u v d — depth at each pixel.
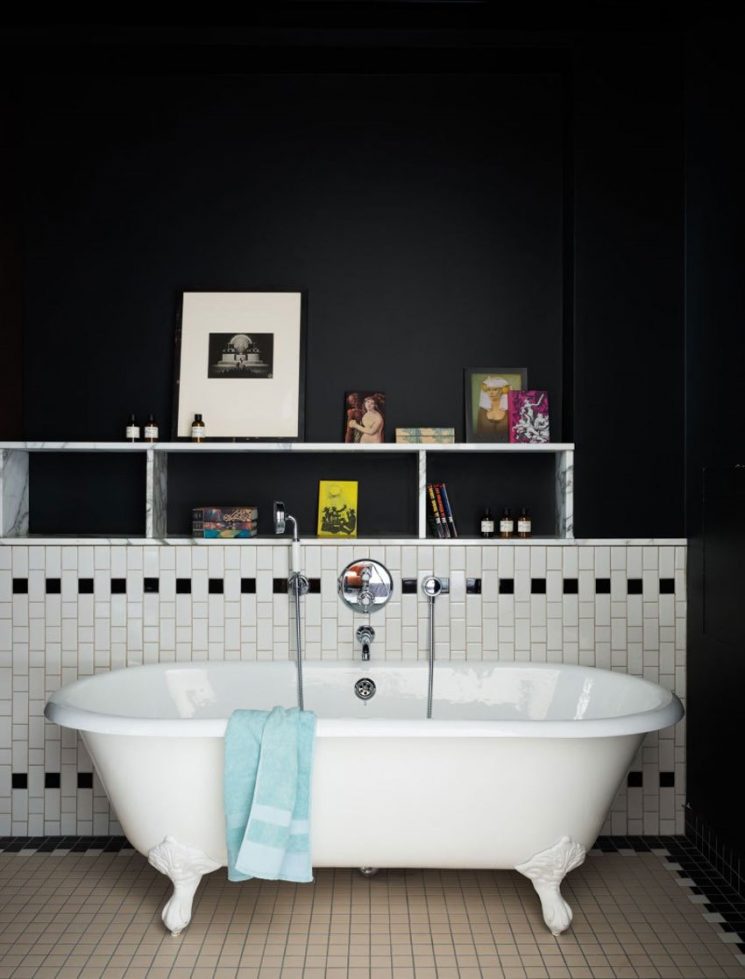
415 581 3.46
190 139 3.70
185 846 2.67
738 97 3.01
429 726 2.58
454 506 3.69
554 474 3.68
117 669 3.32
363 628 3.41
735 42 3.03
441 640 3.46
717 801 3.12
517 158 3.69
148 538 3.45
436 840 2.69
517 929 2.69
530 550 3.46
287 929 2.68
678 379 3.49
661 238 3.50
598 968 2.46
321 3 3.29
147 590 3.45
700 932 2.67
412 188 3.69
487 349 3.69
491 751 2.62
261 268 3.69
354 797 2.65
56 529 3.67
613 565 3.46
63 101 3.69
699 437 3.34
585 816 2.69
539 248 3.70
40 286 3.69
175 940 2.61
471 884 3.00
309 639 3.46
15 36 3.40
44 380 3.68
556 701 3.26
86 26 3.40
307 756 2.57
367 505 3.68
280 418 3.59
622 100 3.50
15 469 3.54
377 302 3.70
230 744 2.55
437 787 2.64
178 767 2.63
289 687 3.31
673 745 3.45
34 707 3.44
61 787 3.44
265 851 2.48
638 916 2.77
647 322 3.49
